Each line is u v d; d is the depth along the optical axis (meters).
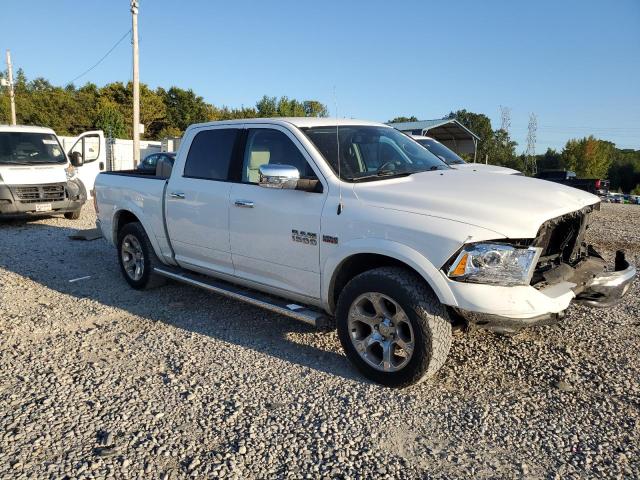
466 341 4.51
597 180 17.30
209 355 4.32
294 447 3.06
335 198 3.95
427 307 3.44
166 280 6.09
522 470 2.84
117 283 6.50
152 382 3.86
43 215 12.22
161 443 3.10
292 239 4.18
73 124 57.03
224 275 4.99
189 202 5.14
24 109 55.69
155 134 63.03
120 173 6.59
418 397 3.61
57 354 4.37
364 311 3.83
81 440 3.13
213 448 3.05
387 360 3.68
